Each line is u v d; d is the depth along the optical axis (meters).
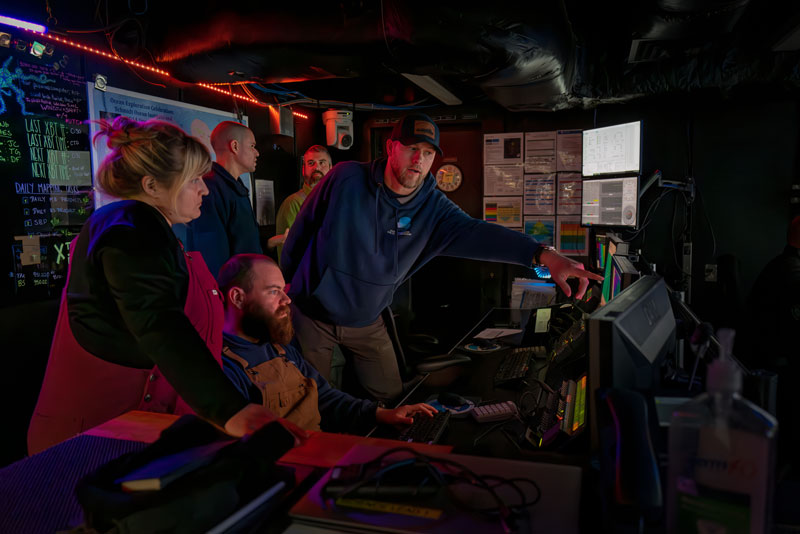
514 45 2.56
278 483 0.73
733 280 4.33
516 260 2.33
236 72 2.97
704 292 4.57
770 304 2.97
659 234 4.62
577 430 1.32
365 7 2.52
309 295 2.59
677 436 0.61
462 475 0.72
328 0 2.57
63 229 2.70
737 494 0.57
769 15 3.57
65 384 1.20
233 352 1.63
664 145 4.58
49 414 1.22
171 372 0.92
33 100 2.54
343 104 4.98
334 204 2.50
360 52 2.65
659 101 4.55
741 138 4.42
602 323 0.79
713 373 0.59
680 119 4.53
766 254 4.45
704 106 4.47
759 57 3.74
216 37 2.77
